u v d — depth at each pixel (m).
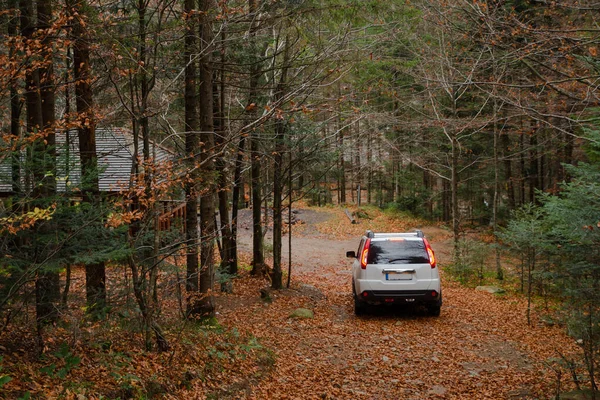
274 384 7.77
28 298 5.73
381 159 31.78
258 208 17.31
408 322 12.38
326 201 41.91
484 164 30.08
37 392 4.94
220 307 12.67
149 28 8.30
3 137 4.96
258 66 12.09
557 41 7.75
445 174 33.91
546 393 7.49
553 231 8.16
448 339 10.90
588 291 7.06
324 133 16.02
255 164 15.20
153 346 7.43
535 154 28.42
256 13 9.20
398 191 39.31
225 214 15.30
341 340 10.66
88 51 7.57
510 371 8.81
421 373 8.77
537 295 16.17
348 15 9.98
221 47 10.19
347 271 22.28
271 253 24.45
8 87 5.46
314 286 18.06
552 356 9.63
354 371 8.82
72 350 5.99
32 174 5.25
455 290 17.81
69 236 5.26
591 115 10.13
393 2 10.24
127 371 6.20
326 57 9.54
